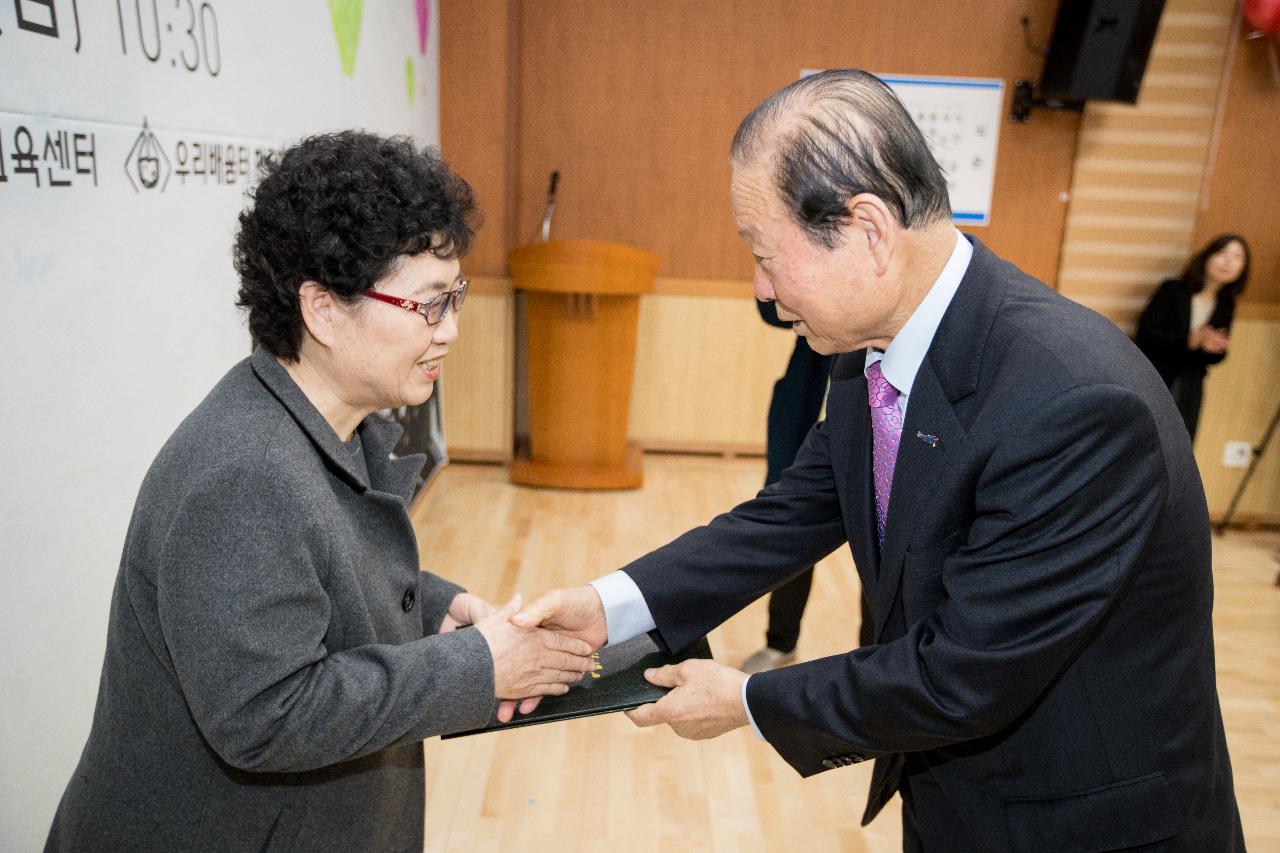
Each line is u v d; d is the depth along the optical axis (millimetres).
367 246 901
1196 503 1029
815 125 969
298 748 896
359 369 973
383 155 937
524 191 4730
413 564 1143
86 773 1015
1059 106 4465
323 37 2676
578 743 2479
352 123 2986
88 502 1484
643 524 4039
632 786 2311
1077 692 1035
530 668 1081
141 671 970
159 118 1705
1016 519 946
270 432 925
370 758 1087
